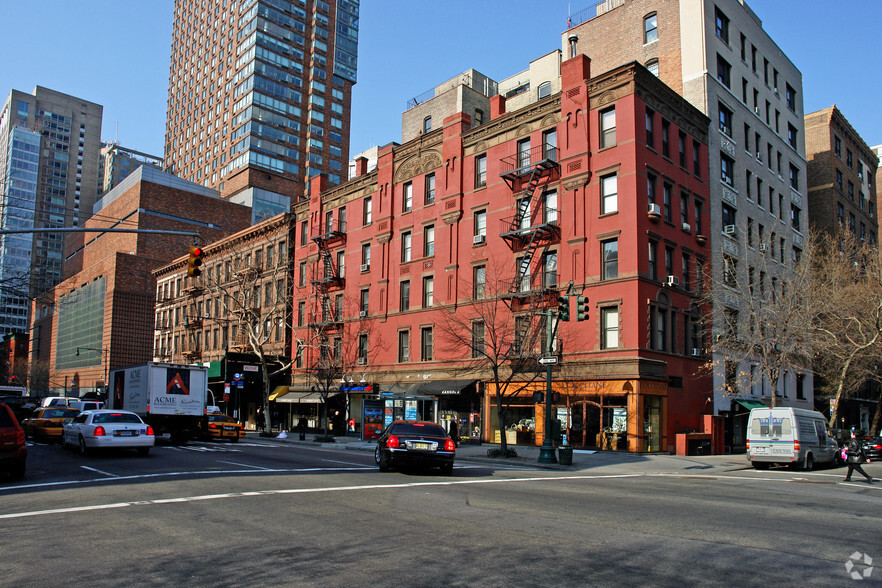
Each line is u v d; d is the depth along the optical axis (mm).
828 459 26797
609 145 32500
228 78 117812
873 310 32656
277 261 54062
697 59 39031
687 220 35188
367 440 35875
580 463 24953
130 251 90125
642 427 29672
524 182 35719
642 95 32344
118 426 22016
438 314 39406
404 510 11336
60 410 30781
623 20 43688
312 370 44844
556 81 48094
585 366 31656
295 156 113812
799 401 46750
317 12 120875
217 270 63531
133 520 10078
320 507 11477
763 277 41562
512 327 33219
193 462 19953
